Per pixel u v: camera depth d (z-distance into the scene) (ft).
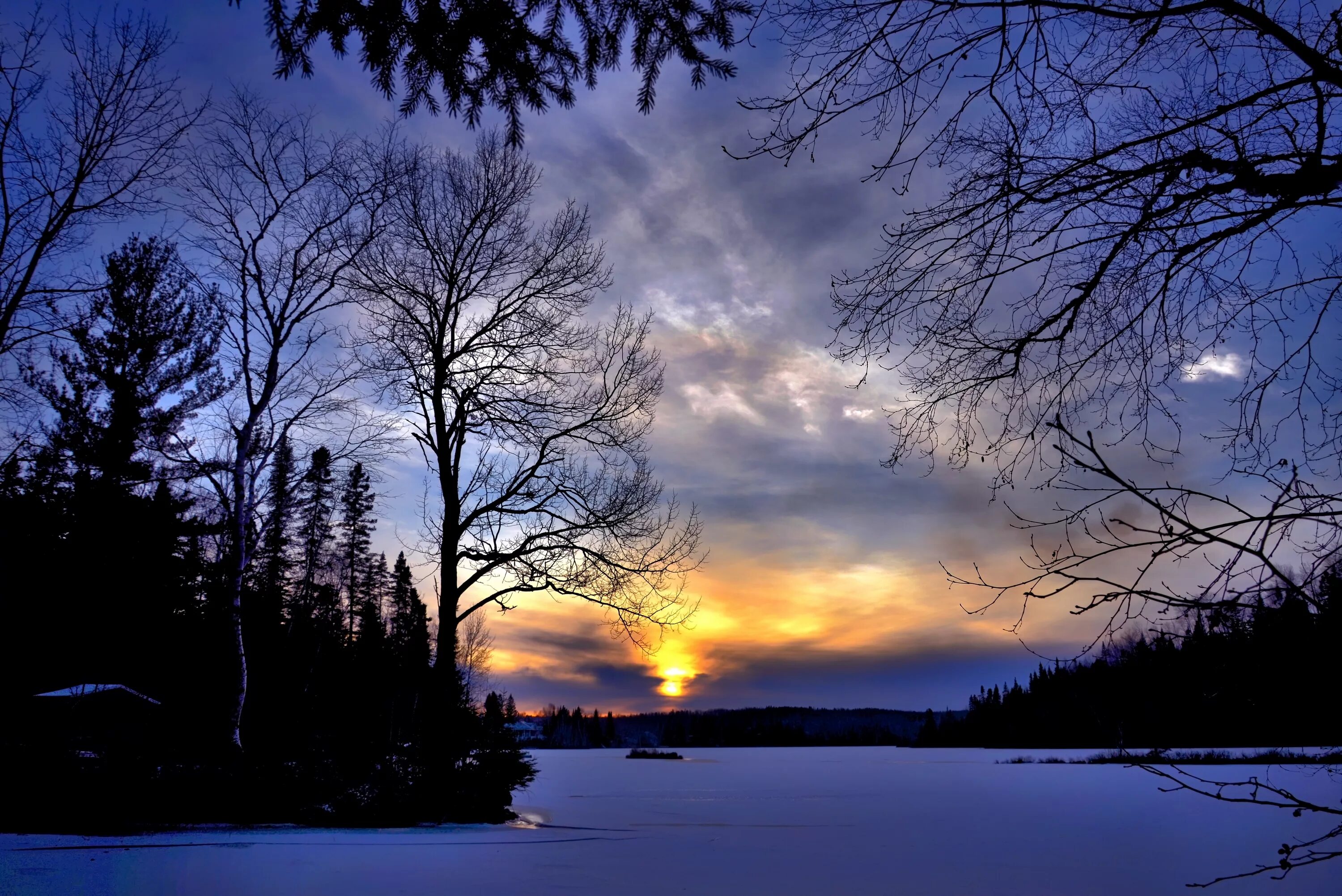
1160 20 10.32
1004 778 124.57
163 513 87.45
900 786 112.98
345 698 108.58
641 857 41.27
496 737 56.49
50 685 81.10
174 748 54.60
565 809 74.18
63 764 42.73
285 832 42.98
